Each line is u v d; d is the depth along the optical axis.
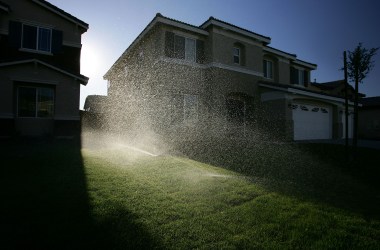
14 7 12.44
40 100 11.99
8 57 11.99
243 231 3.20
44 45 13.07
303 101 15.71
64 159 6.73
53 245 2.62
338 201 4.50
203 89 14.30
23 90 11.67
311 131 16.03
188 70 13.93
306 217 3.66
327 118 17.12
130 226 3.14
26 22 12.63
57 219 3.20
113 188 4.59
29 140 10.51
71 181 4.82
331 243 2.94
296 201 4.33
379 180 6.22
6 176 4.96
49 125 12.09
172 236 2.97
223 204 4.07
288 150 10.38
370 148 11.40
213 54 14.25
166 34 13.48
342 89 24.92
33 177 4.98
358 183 5.90
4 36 12.12
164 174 5.81
